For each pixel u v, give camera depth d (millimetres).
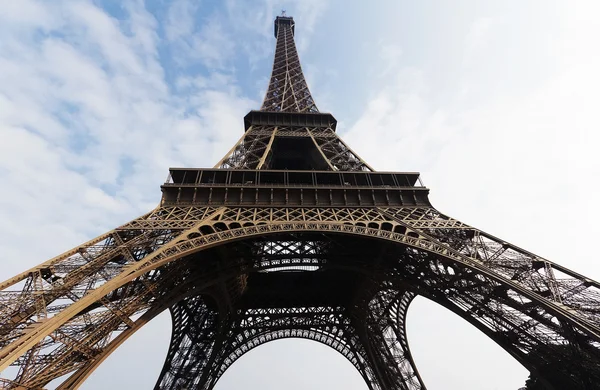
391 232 39781
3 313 24375
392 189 48375
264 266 46844
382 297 63469
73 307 25016
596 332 25891
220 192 46594
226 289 52969
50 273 29531
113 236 35938
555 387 31656
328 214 44781
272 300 67562
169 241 37031
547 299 30172
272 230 38500
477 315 38531
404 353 61406
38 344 24391
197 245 35000
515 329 35250
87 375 26688
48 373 24688
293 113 75500
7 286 26516
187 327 56500
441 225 42000
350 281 65562
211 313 60719
